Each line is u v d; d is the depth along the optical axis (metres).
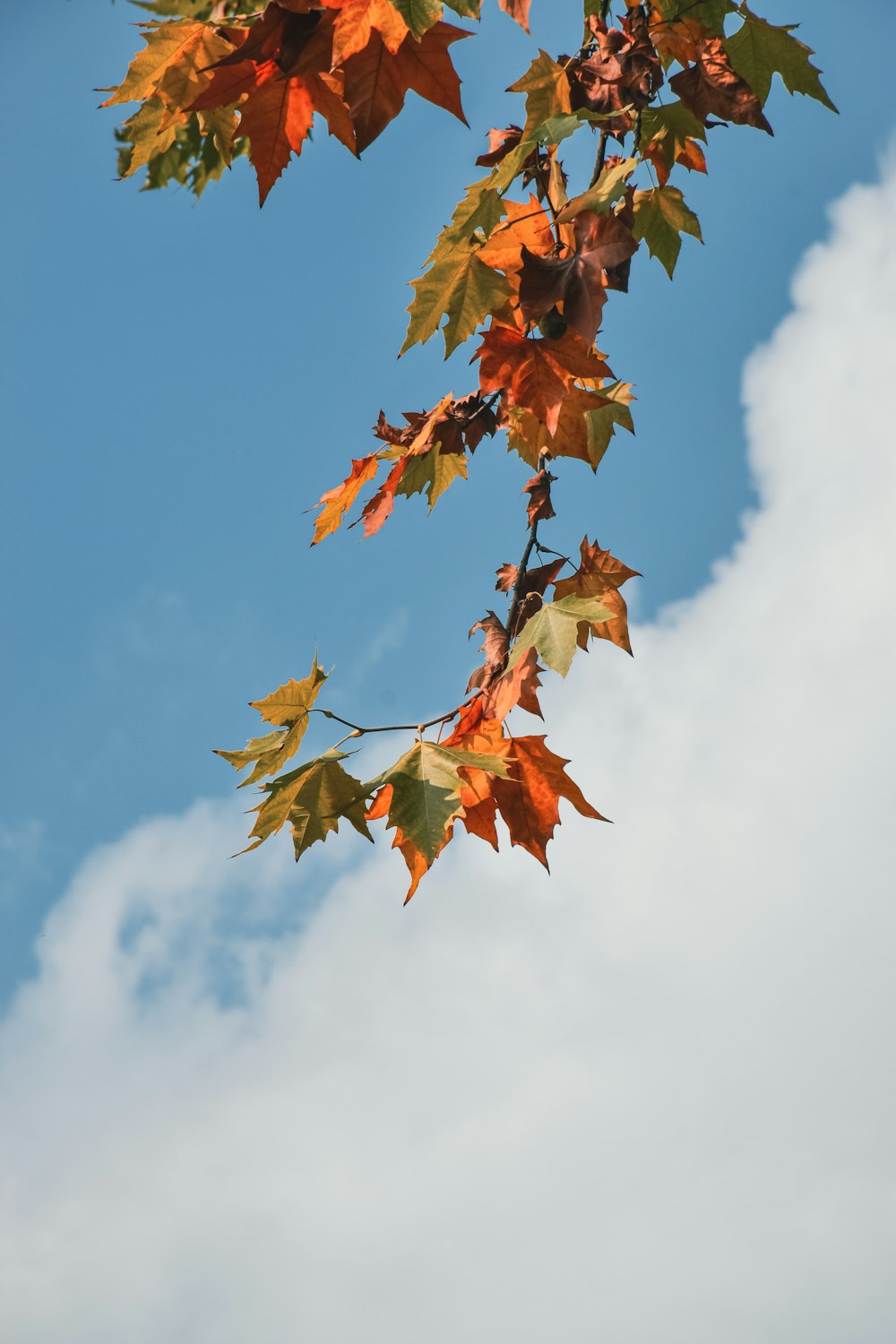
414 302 2.18
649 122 2.51
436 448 2.50
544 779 2.33
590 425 2.57
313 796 2.27
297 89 1.80
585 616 2.29
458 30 1.69
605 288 1.90
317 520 2.70
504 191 2.08
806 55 2.35
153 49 2.24
